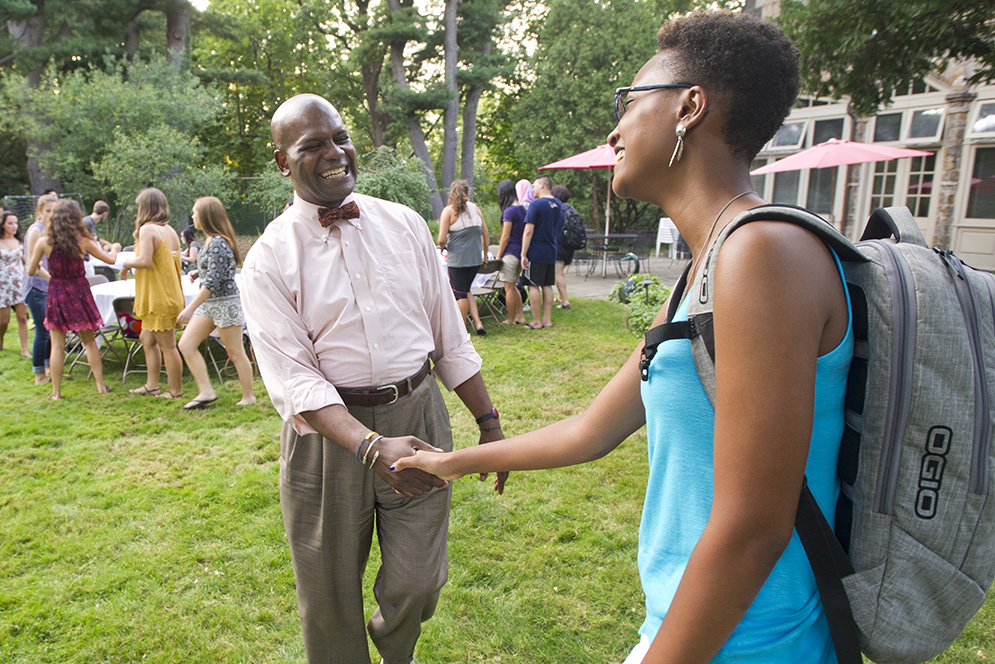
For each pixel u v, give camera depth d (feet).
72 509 11.53
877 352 2.47
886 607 2.53
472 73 70.13
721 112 2.67
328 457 5.89
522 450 4.07
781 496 2.27
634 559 9.62
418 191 53.11
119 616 8.62
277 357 5.69
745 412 2.26
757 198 2.67
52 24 63.10
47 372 20.33
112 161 50.39
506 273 25.45
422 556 6.20
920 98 34.78
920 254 2.60
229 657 7.86
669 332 2.68
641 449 13.38
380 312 5.91
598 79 64.34
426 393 6.30
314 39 85.66
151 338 18.10
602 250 40.98
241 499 11.78
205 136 86.07
